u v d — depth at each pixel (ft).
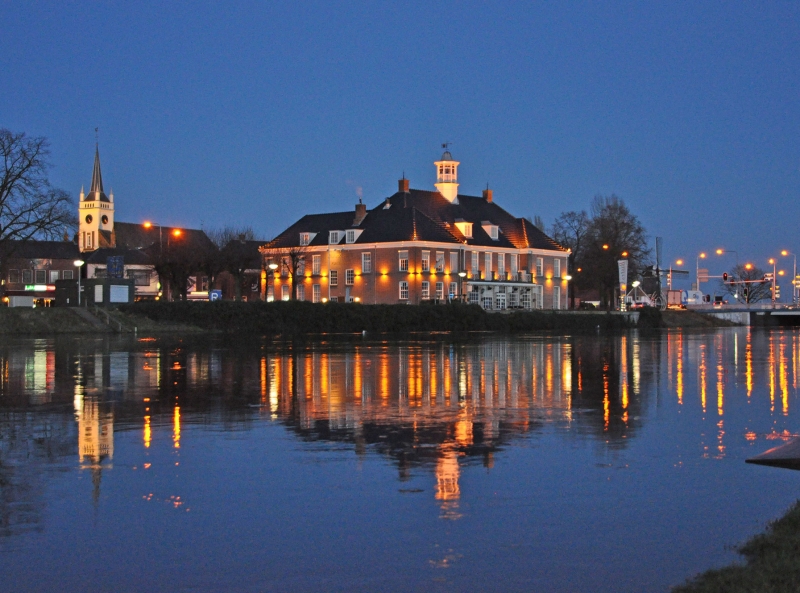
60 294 328.49
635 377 134.10
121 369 144.36
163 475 62.39
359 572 43.78
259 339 259.60
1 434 78.43
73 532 49.73
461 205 434.71
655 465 65.72
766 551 44.52
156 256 385.09
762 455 67.77
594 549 46.78
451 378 130.41
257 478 61.52
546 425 84.17
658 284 542.16
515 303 431.02
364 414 91.25
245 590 41.73
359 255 403.13
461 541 48.08
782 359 179.01
